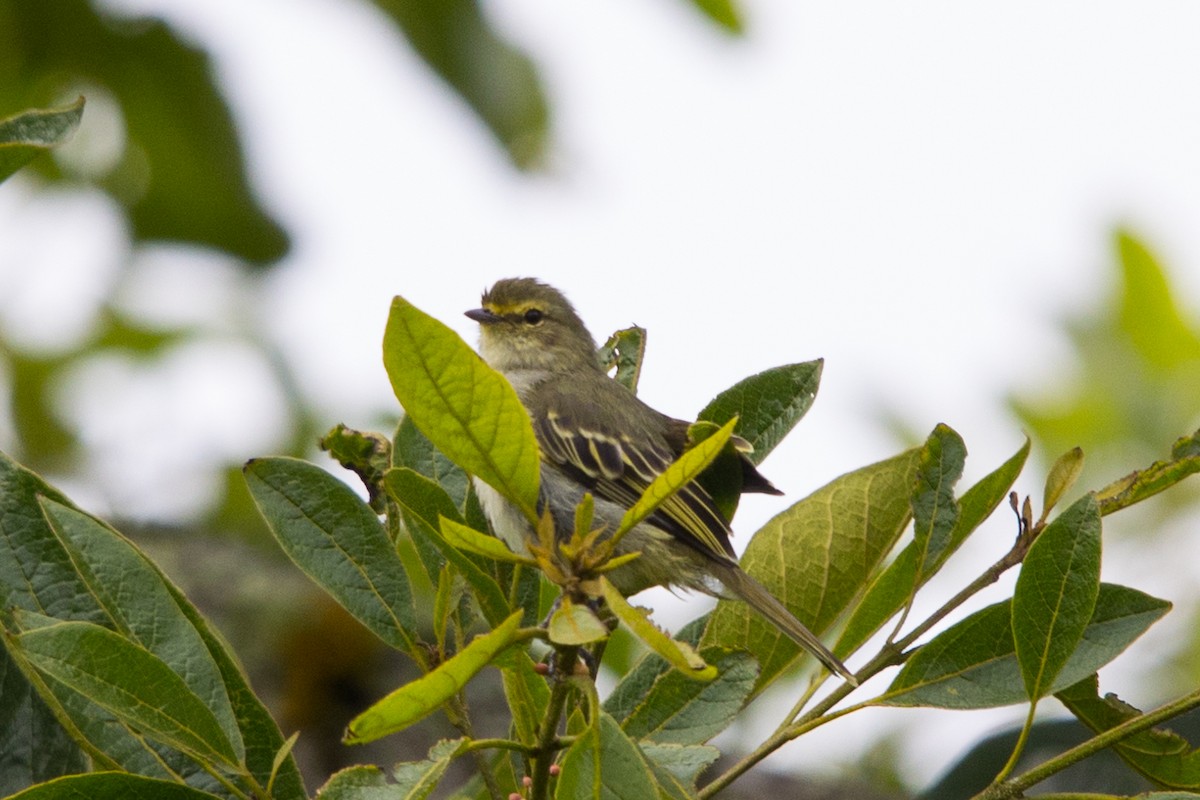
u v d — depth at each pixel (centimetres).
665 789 667
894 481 855
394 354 607
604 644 853
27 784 771
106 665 682
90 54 1620
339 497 798
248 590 1472
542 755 664
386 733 584
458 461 634
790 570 873
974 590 770
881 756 1442
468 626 807
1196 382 1603
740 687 752
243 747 751
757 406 918
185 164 1664
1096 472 1576
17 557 771
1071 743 1077
